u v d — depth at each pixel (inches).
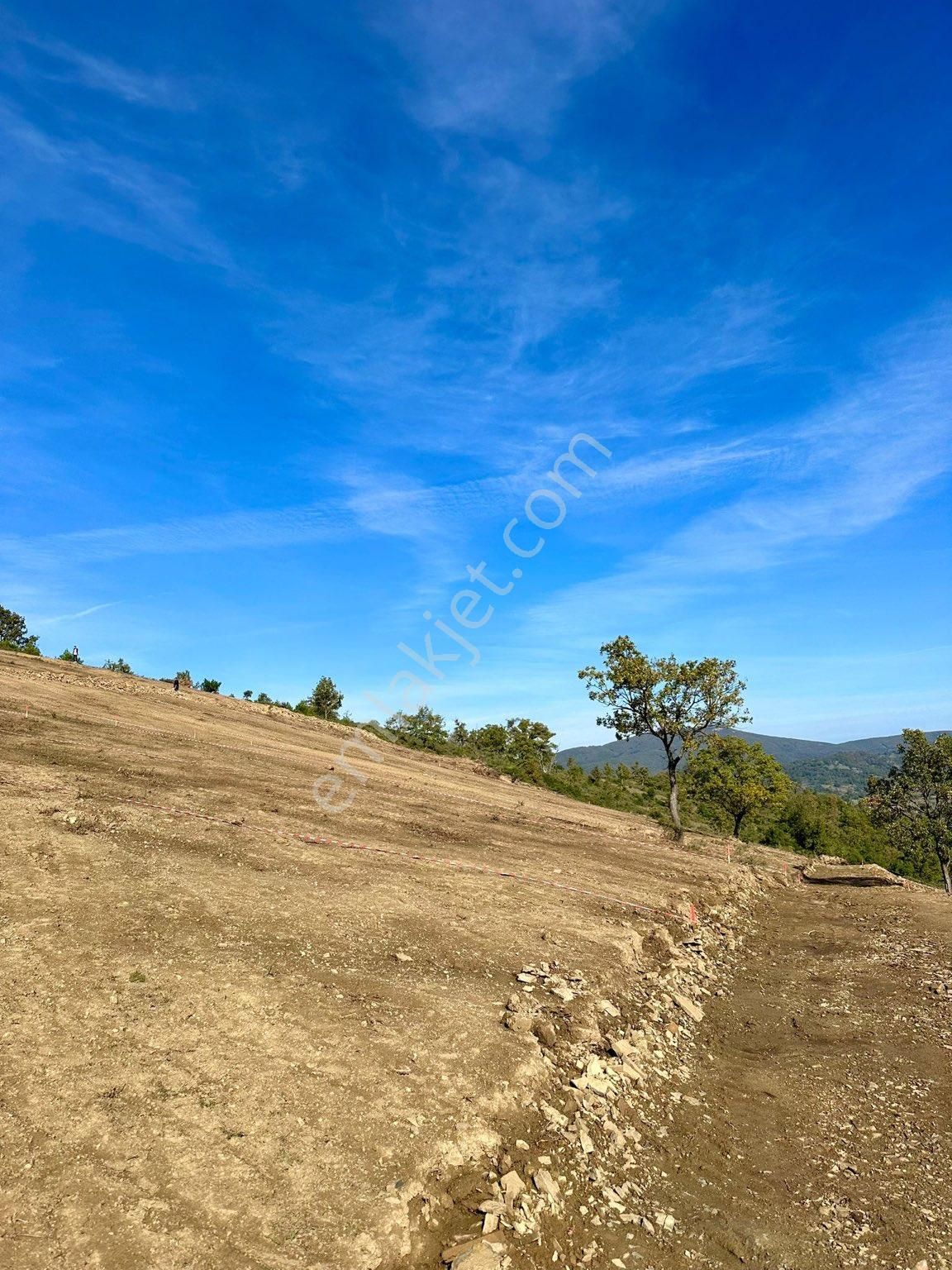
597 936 411.2
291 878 381.4
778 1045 358.6
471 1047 243.9
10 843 336.2
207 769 629.0
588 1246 178.4
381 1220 161.0
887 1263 189.2
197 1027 221.5
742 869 973.8
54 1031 206.1
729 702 1198.3
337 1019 243.9
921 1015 401.1
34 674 994.1
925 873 2039.9
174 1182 159.5
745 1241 193.8
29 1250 136.6
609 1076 264.8
